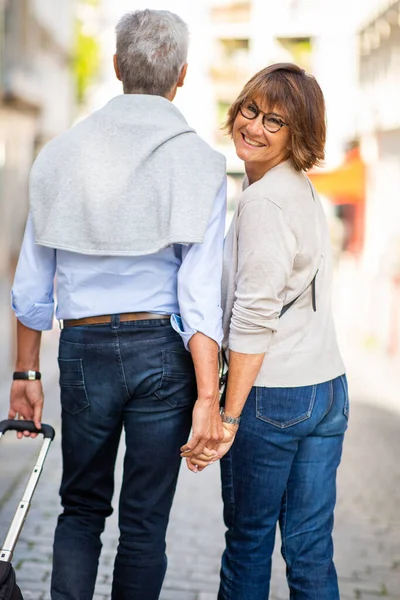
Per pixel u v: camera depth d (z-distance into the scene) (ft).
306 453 8.50
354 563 12.86
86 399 8.29
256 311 7.76
